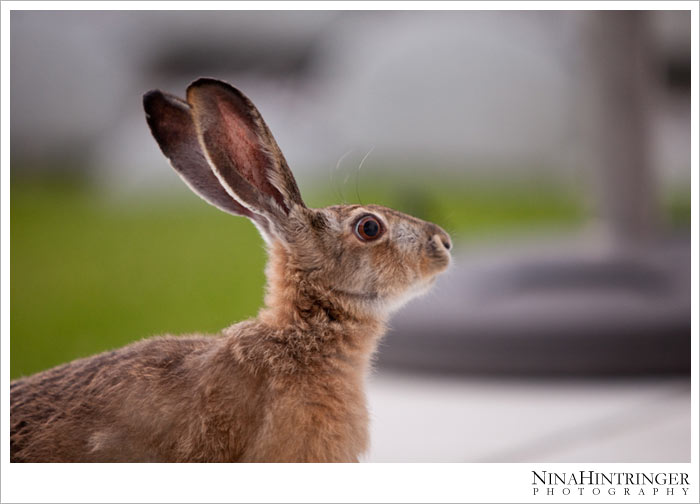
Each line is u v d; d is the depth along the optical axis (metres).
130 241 2.45
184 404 1.36
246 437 1.35
